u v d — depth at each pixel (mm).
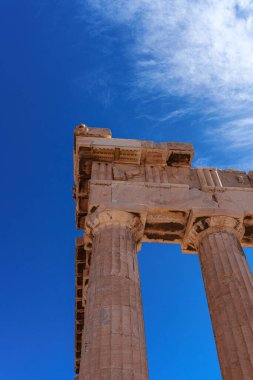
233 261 15867
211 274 15781
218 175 19875
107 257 15133
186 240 18422
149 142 19906
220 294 14938
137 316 13477
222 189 18906
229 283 15047
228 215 17562
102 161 19484
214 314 14797
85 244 17562
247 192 19047
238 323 13820
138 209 17188
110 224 16656
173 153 19688
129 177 18875
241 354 13047
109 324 12852
